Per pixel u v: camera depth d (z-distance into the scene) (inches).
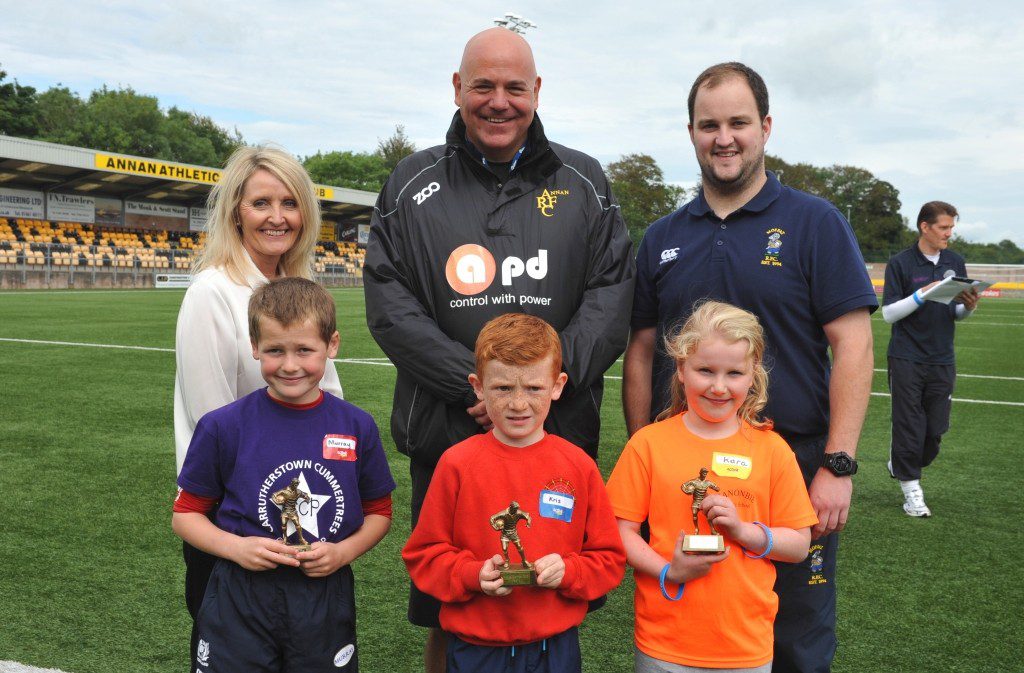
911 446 174.1
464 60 88.7
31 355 398.6
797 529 81.4
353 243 1818.4
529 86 88.1
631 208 2839.6
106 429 238.1
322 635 77.5
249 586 76.1
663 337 97.6
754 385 84.8
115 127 2464.3
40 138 2178.9
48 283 1151.6
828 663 88.8
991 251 2180.1
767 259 89.7
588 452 92.4
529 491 76.9
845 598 128.6
